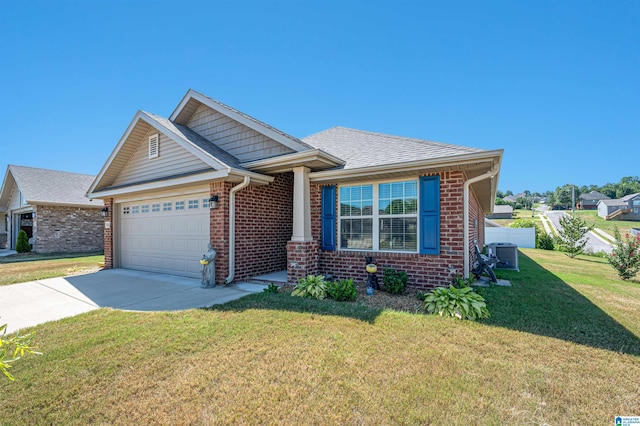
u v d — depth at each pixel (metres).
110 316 5.55
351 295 6.26
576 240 18.11
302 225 7.99
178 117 10.45
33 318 5.61
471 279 6.80
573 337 4.38
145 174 10.48
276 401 2.96
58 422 2.72
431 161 6.50
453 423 2.63
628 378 3.32
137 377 3.41
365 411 2.79
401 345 4.09
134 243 11.43
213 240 8.35
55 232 18.92
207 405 2.92
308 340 4.27
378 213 7.72
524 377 3.31
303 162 7.68
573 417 2.71
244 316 5.31
